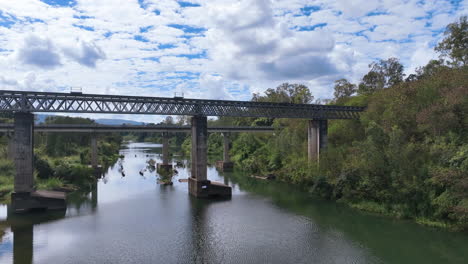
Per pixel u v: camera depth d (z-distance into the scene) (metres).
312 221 45.19
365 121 67.38
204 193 61.78
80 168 76.00
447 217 40.56
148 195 64.38
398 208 45.91
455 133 44.44
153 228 42.38
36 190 58.03
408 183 43.84
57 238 38.50
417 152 46.19
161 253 33.94
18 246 35.94
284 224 44.00
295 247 35.59
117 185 76.75
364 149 51.53
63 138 125.75
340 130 76.94
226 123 168.00
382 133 51.28
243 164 108.38
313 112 71.88
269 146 100.75
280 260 32.19
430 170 41.78
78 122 144.38
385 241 37.03
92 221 45.62
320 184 61.38
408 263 31.31
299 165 73.88
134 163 127.94
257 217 47.50
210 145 168.88
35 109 50.47
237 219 46.53
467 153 38.94
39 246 35.94
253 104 66.56
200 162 62.72
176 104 60.81
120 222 45.12
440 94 51.16
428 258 32.34
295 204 55.34
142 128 101.06
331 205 54.22
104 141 166.50
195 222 45.09
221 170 106.19
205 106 63.81
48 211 50.88
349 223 43.97
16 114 49.66
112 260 32.19
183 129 106.75
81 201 58.69
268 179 83.56
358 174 52.69
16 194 49.50
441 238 37.31
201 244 36.53
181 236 39.22
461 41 64.81
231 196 62.84
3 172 68.88
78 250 34.81
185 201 58.62
